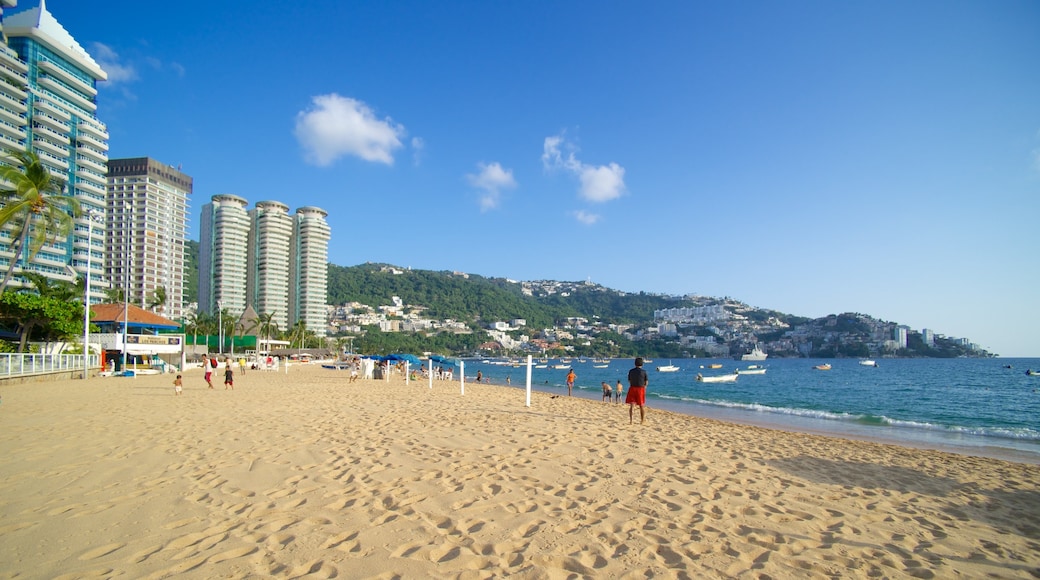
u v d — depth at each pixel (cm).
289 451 832
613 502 582
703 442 1048
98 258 8206
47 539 449
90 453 813
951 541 508
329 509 534
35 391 2233
